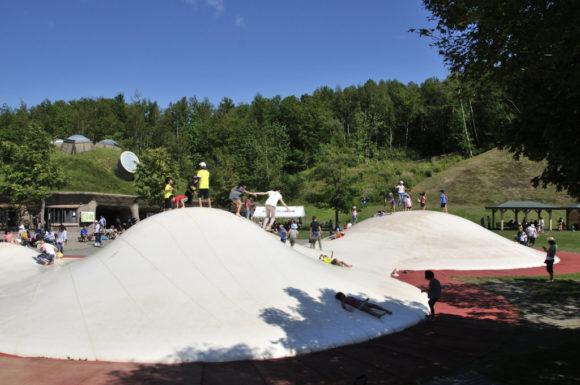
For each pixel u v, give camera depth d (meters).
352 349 7.87
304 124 95.12
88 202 40.88
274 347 7.48
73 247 29.78
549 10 5.99
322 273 11.33
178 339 7.46
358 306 9.56
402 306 10.65
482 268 19.44
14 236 34.00
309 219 56.22
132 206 45.31
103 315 8.17
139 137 89.88
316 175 73.38
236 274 9.81
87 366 6.71
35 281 10.47
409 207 27.59
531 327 9.51
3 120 78.50
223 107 114.50
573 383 5.86
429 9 7.76
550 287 14.53
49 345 7.29
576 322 9.90
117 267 9.88
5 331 7.79
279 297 9.32
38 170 34.81
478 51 7.15
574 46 5.55
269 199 14.98
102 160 52.72
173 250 10.23
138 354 7.05
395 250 21.44
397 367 6.88
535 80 7.02
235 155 80.19
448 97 85.31
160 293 8.86
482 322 10.02
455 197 58.19
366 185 59.06
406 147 100.50
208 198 13.73
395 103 110.69
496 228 43.72
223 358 7.09
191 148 90.69
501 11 6.27
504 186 58.44
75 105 104.44
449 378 6.33
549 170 7.64
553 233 38.56
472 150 81.06
